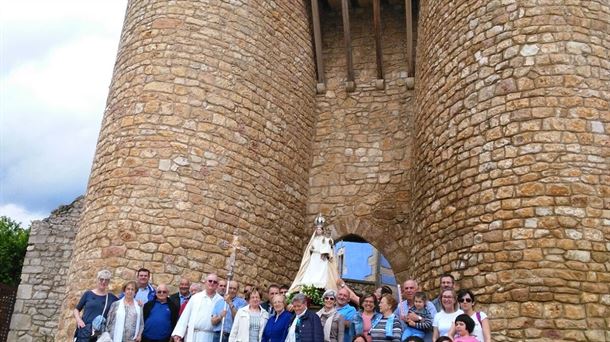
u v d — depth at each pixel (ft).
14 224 74.69
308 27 45.88
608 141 27.84
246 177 36.78
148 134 34.68
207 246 33.53
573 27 29.86
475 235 28.58
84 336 22.56
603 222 26.32
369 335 21.98
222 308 24.09
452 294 21.59
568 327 24.73
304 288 27.14
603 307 24.91
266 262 36.99
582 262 25.67
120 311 23.16
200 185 34.40
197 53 36.96
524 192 27.48
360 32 47.39
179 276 32.09
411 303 22.50
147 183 33.53
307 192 42.86
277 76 41.06
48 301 50.29
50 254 51.75
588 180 27.02
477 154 29.86
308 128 43.86
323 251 29.12
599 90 28.76
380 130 43.60
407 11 42.57
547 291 25.50
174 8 37.83
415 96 41.11
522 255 26.53
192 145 34.94
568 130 27.94
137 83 36.19
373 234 40.83
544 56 29.40
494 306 26.55
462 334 19.75
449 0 35.12
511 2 31.19
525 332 25.27
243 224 35.81
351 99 45.09
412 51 43.50
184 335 23.41
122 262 31.73
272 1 42.06
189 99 35.78
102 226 33.12
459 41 33.24
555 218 26.53
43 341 49.11
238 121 37.22
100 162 35.65
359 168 42.91
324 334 21.90
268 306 27.76
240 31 39.06
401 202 41.04
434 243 31.68
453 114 32.19
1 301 51.65
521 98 29.07
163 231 32.65
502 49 30.55
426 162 34.35
